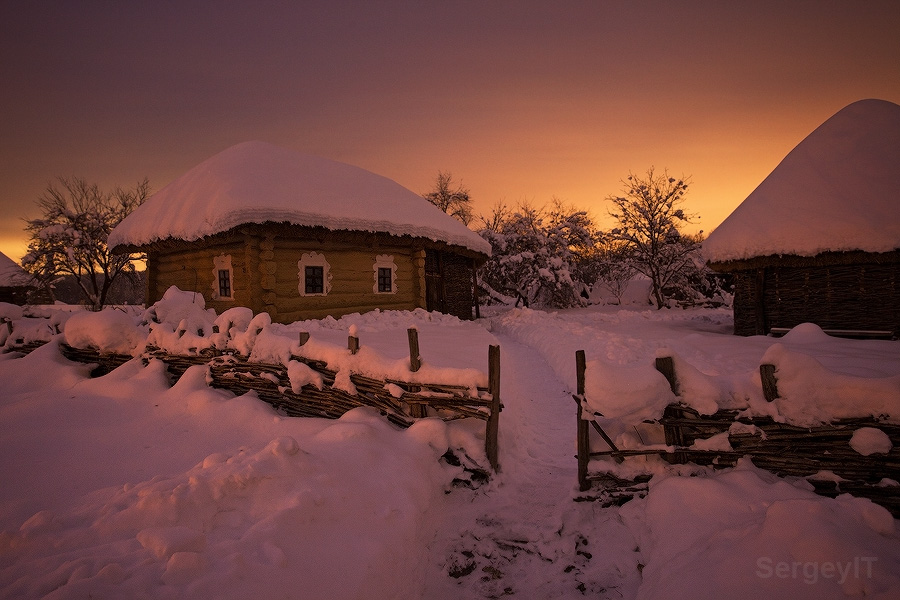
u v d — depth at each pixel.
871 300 11.77
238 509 3.57
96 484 4.53
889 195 12.07
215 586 2.70
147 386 7.21
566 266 30.30
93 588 2.56
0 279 28.30
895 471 3.83
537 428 6.97
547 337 13.88
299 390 6.16
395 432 5.43
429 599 3.71
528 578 3.93
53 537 3.11
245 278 12.62
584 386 4.79
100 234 28.72
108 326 8.18
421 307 17.05
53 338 9.05
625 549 4.14
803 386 4.13
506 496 5.11
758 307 13.23
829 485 3.99
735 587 2.91
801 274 12.65
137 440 5.71
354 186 17.23
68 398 7.06
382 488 4.27
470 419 5.79
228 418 6.12
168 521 3.27
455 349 9.58
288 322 13.07
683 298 30.55
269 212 12.14
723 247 13.86
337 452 4.60
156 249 14.80
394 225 15.32
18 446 5.50
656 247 28.56
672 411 4.56
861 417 3.94
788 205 13.23
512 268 30.78
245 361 6.80
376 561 3.45
